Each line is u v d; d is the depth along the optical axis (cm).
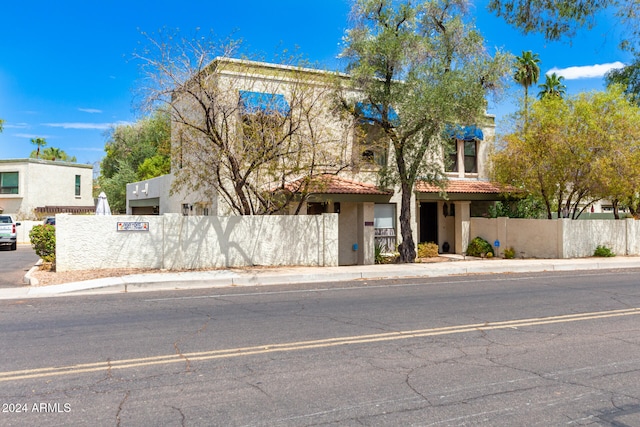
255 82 1792
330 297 1161
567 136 2030
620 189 2072
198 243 1611
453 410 486
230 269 1600
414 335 780
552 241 2142
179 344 721
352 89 1844
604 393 535
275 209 1762
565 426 453
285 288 1324
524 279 1530
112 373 591
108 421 458
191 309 1002
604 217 3678
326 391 534
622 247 2330
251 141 1587
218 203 1936
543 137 2056
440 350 695
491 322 878
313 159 1647
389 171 1967
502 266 1788
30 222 3619
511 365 629
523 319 905
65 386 547
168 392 530
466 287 1340
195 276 1426
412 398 516
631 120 2027
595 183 2077
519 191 2336
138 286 1318
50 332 797
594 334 791
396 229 2242
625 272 1748
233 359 647
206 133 1541
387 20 1786
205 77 1547
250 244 1673
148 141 4234
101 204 1980
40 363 629
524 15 1562
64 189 4303
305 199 1744
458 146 2511
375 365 625
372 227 2073
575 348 709
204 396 519
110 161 4688
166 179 2581
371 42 1756
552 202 2570
